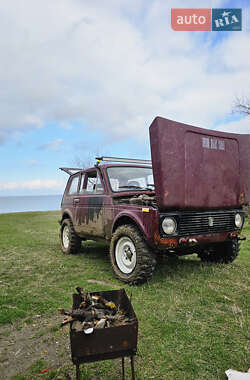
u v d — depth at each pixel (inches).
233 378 67.6
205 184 151.0
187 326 98.0
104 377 71.6
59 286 146.3
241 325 97.7
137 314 107.8
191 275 160.2
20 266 191.3
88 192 209.9
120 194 178.2
